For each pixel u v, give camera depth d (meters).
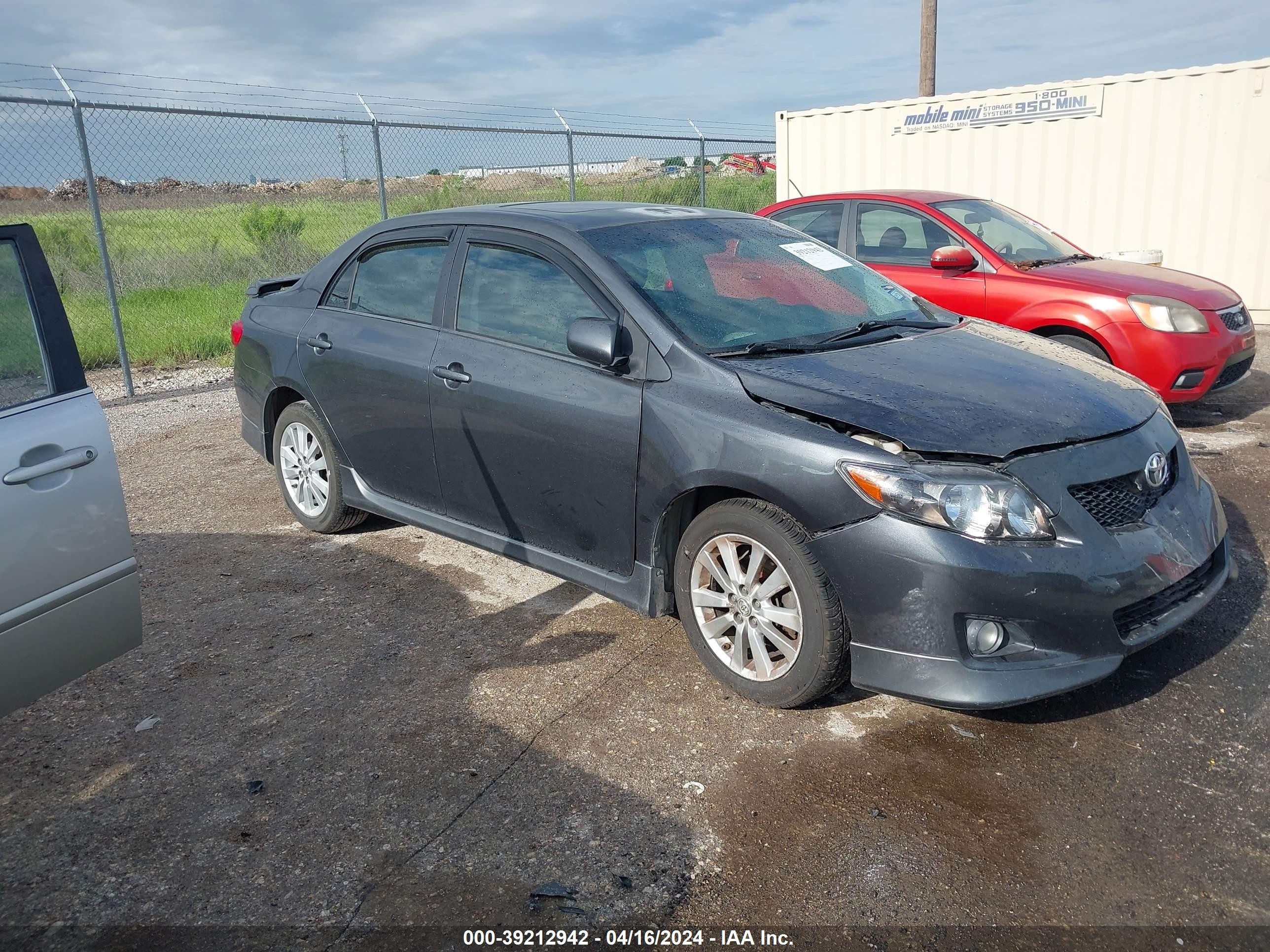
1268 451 6.00
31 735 3.21
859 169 13.07
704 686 3.41
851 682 3.12
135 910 2.41
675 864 2.52
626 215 4.09
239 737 3.17
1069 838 2.58
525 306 3.83
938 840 2.58
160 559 4.77
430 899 2.42
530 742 3.09
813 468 2.93
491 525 4.03
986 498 2.80
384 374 4.25
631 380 3.42
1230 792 2.75
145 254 12.62
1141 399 3.46
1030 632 2.82
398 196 11.93
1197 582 3.22
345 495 4.71
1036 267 6.77
